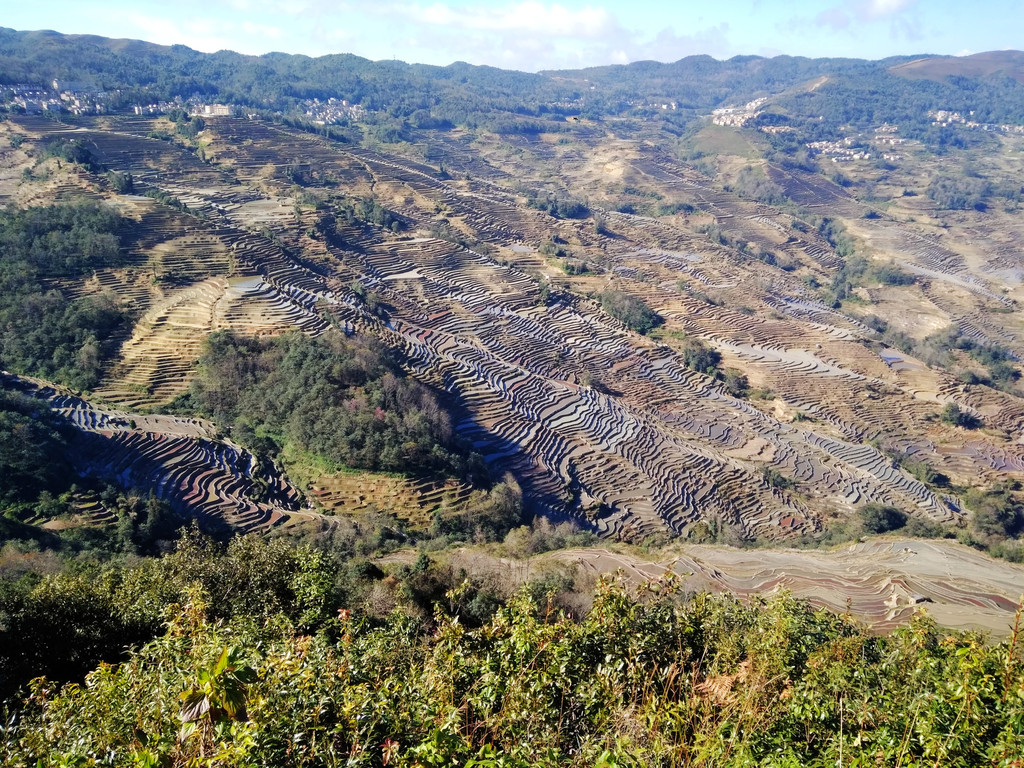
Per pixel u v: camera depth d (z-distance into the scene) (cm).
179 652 1457
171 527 4850
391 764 1005
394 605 2734
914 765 948
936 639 1634
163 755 959
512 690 1204
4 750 1146
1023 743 970
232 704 944
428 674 1280
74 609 2030
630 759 945
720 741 985
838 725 1175
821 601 4244
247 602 2273
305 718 1012
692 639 1580
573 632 1430
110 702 1231
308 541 4644
